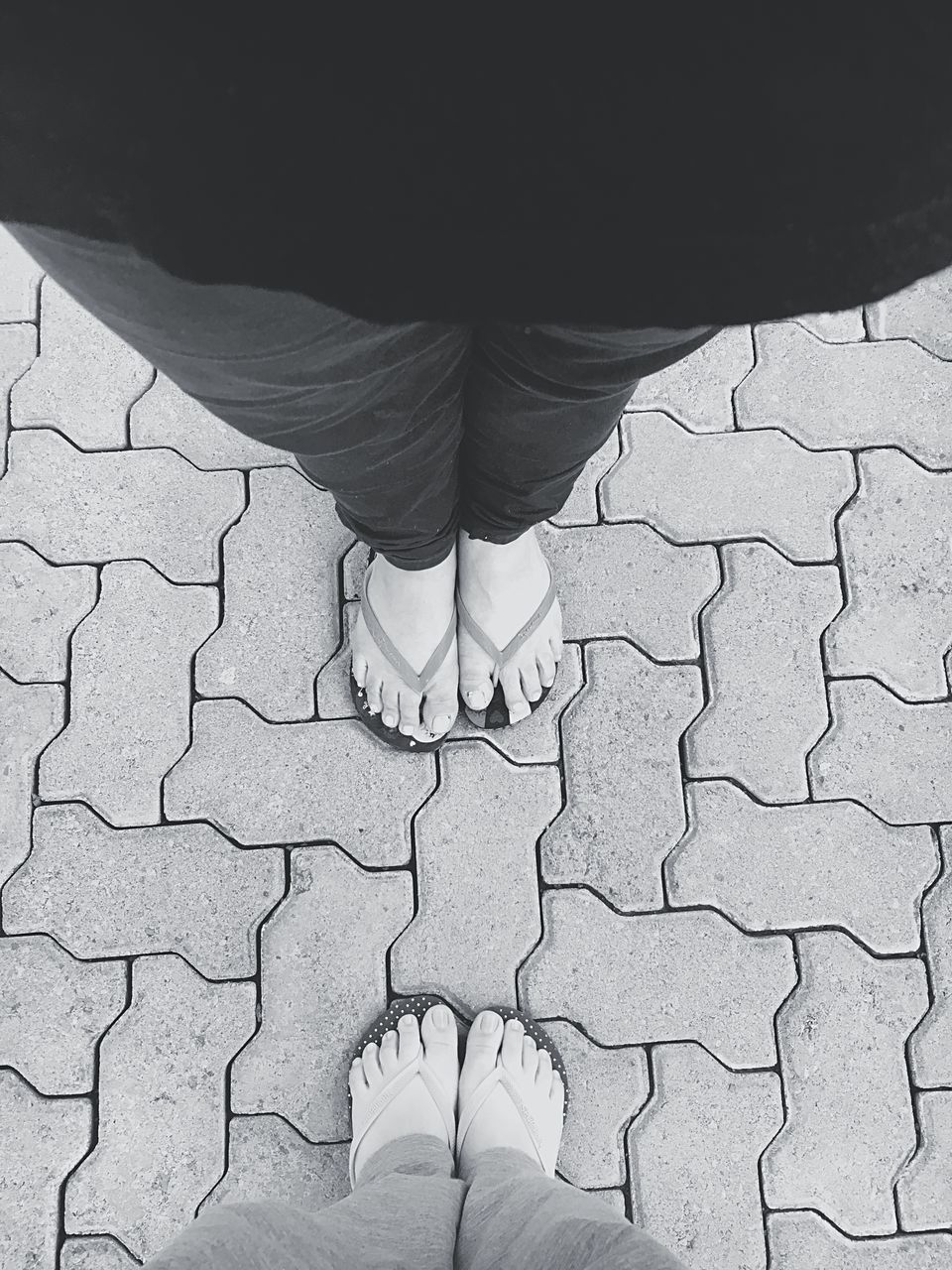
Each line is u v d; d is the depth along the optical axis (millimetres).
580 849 1520
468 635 1456
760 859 1517
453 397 876
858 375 1667
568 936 1495
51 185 506
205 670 1573
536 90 430
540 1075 1421
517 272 504
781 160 462
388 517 1058
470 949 1492
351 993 1482
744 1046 1466
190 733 1553
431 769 1539
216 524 1618
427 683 1458
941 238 523
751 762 1545
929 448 1643
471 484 1142
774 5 411
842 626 1588
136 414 1650
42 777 1539
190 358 655
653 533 1616
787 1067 1459
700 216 481
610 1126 1446
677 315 526
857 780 1539
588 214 477
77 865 1514
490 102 434
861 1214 1423
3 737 1549
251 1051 1466
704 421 1653
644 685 1568
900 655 1579
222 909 1504
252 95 445
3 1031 1471
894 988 1479
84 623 1588
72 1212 1424
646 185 465
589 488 1627
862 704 1563
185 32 427
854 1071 1457
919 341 1677
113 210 507
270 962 1489
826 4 414
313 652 1577
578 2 402
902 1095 1451
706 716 1559
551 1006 1477
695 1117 1447
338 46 421
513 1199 1103
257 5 412
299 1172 1433
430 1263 1017
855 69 438
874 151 469
